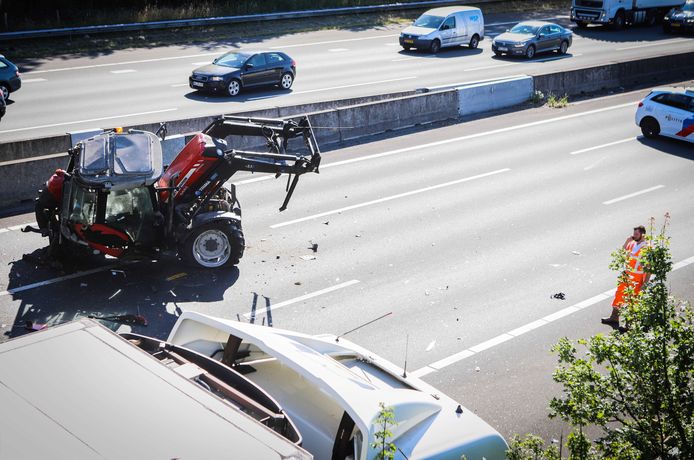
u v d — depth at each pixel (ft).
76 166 39.73
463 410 22.21
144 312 35.76
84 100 80.23
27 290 37.35
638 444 19.53
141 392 15.06
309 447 19.80
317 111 73.67
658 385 19.85
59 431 13.57
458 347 34.58
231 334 21.62
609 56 116.47
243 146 63.72
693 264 45.34
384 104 73.82
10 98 80.12
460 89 81.20
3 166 49.67
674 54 106.32
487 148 69.72
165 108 77.82
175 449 13.33
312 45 118.52
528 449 20.43
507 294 40.34
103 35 113.29
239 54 87.92
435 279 41.70
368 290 39.86
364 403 18.94
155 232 39.55
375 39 126.41
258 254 43.62
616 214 53.67
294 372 22.71
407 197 55.36
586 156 68.39
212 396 15.20
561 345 21.36
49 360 15.97
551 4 168.96
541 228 50.34
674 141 75.05
